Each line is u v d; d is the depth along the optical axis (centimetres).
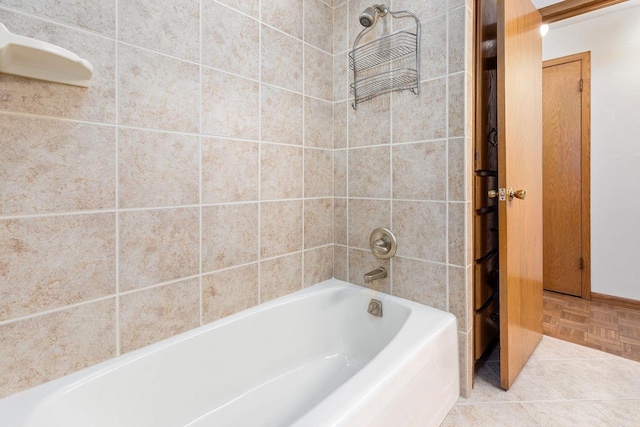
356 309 169
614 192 252
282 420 125
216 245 135
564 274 278
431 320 136
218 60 132
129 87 108
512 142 146
